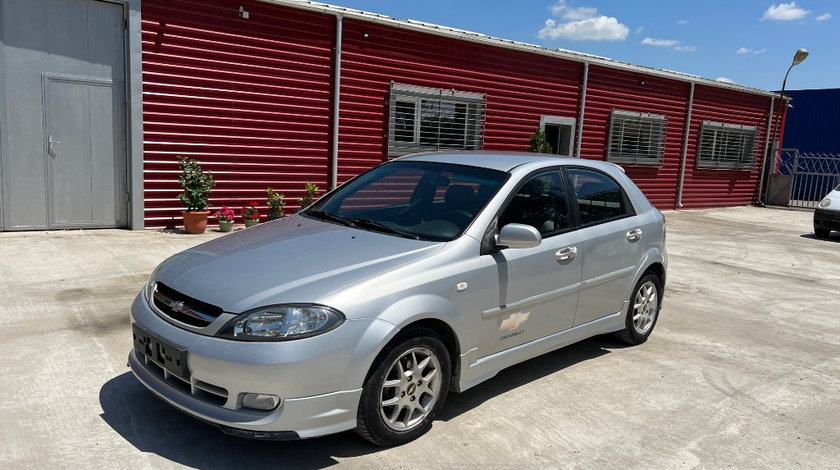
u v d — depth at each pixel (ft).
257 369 9.35
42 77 26.68
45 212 27.58
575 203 14.97
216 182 31.83
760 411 13.38
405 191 14.46
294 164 34.60
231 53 31.32
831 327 20.57
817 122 84.38
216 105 31.24
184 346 9.85
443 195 13.66
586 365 15.65
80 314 16.85
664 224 17.97
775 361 16.76
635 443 11.57
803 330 20.06
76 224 28.48
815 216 43.83
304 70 34.01
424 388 11.18
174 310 10.50
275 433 9.50
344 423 10.03
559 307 14.10
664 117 54.54
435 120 40.24
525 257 12.94
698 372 15.56
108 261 22.89
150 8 28.55
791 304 23.54
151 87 29.07
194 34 30.01
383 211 13.94
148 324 10.64
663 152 55.47
